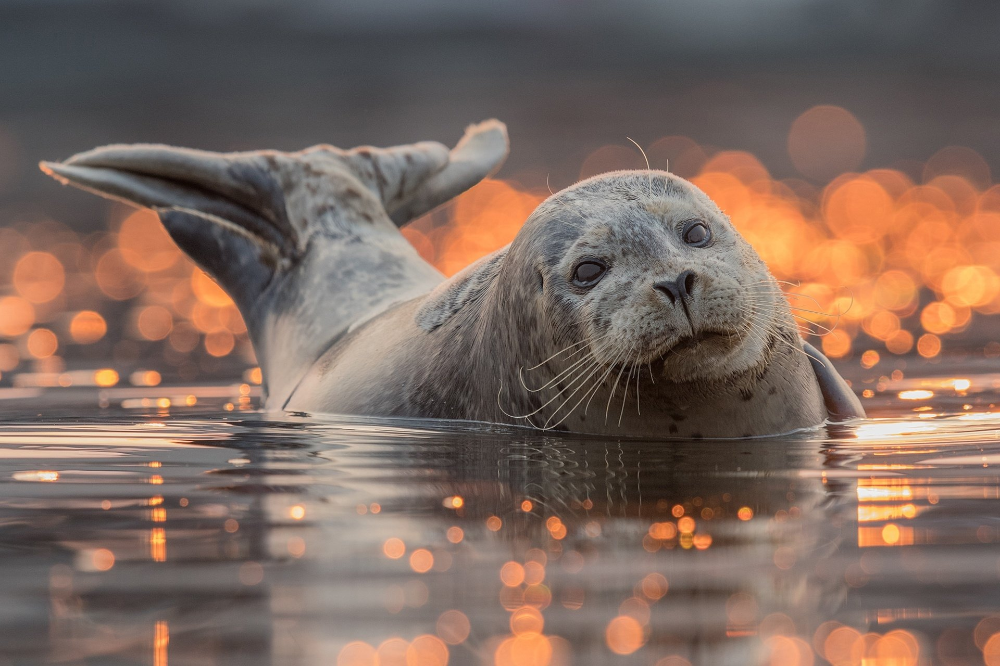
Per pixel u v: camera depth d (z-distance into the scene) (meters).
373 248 27.52
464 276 23.30
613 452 17.75
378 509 14.03
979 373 27.47
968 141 105.94
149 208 28.30
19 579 11.45
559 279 18.62
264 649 9.51
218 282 28.73
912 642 9.41
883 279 45.94
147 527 13.39
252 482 15.91
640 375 18.05
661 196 18.92
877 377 27.31
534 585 10.94
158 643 9.68
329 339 26.00
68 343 37.84
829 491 14.56
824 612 10.10
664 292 17.06
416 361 22.64
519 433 19.83
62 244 68.81
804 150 104.56
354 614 10.27
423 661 9.24
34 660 9.38
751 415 19.02
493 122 32.28
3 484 16.09
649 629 9.80
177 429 21.44
